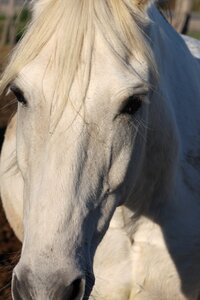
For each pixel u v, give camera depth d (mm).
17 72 2152
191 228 2863
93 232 2205
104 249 2836
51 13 2156
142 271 2838
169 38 2836
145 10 2324
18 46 2225
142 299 2896
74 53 2084
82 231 2104
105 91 2100
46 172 2082
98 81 2098
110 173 2209
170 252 2834
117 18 2189
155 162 2670
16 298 2088
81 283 2049
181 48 2969
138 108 2203
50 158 2084
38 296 2000
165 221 2812
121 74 2115
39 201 2068
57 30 2135
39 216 2055
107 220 2277
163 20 2826
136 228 2809
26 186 2254
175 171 2783
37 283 2000
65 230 2051
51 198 2057
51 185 2064
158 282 2865
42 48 2141
